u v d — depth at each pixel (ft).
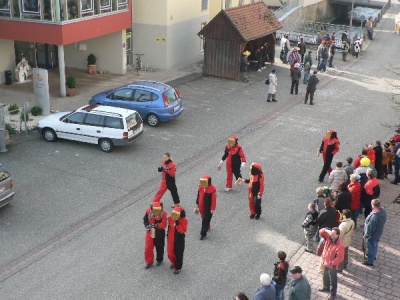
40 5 72.33
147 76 91.91
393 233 42.50
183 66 100.53
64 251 38.65
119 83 86.79
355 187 41.22
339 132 66.13
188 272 36.58
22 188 48.32
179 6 95.91
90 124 57.26
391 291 34.91
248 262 38.01
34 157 55.36
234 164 47.75
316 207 39.34
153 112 64.95
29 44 91.20
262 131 65.72
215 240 40.81
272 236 41.70
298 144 61.62
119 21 86.63
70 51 94.73
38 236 40.57
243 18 91.50
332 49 101.35
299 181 51.80
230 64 90.43
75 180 50.34
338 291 34.71
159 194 45.24
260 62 97.14
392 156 52.54
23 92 78.69
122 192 48.29
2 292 33.83
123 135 56.03
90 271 36.32
